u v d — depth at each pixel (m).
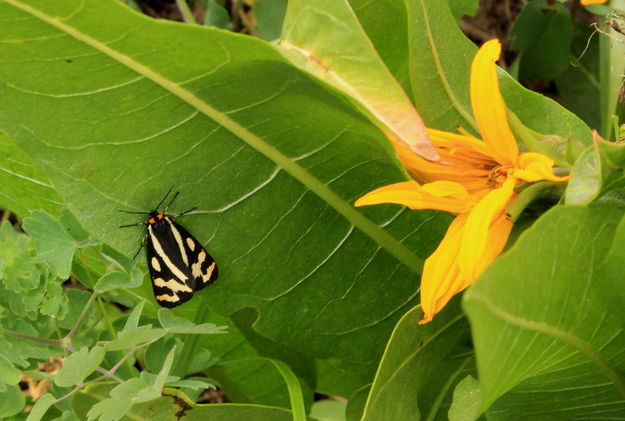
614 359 0.34
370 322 0.39
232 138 0.36
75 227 0.38
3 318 0.38
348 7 0.33
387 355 0.35
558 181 0.33
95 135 0.35
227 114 0.35
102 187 0.36
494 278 0.29
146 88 0.34
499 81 0.38
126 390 0.35
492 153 0.34
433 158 0.33
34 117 0.35
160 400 0.37
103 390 0.36
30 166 0.40
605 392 0.36
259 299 0.38
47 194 0.41
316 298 0.39
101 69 0.34
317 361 0.43
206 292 0.38
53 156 0.35
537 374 0.35
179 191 0.36
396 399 0.36
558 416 0.37
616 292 0.33
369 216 0.38
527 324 0.31
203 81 0.34
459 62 0.37
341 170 0.37
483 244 0.32
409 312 0.35
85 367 0.35
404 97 0.33
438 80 0.37
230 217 0.37
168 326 0.37
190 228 0.37
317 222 0.38
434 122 0.37
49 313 0.37
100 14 0.32
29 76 0.34
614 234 0.32
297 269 0.38
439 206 0.34
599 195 0.32
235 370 0.44
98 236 0.37
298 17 0.34
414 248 0.38
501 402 0.37
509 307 0.30
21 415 0.40
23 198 0.42
